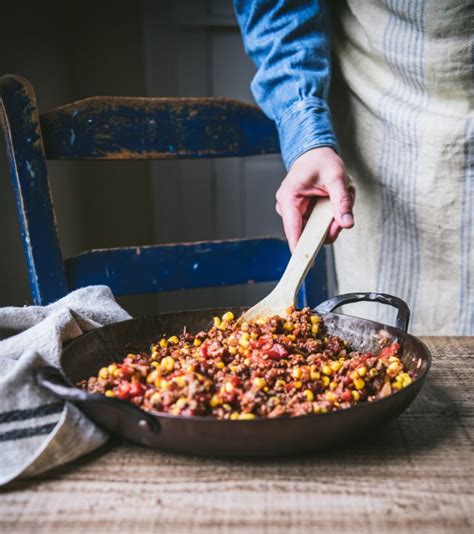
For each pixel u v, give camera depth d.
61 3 2.40
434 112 1.43
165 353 0.94
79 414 0.77
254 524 0.63
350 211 1.14
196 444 0.69
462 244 1.51
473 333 1.56
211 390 0.79
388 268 1.64
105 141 1.34
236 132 1.47
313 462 0.75
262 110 1.49
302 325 1.03
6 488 0.70
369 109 1.55
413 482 0.71
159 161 2.63
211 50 2.55
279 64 1.44
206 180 2.71
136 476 0.72
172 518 0.64
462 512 0.66
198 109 1.43
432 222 1.52
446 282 1.57
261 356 0.89
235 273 1.49
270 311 1.11
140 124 1.37
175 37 2.50
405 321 0.99
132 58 2.54
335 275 1.86
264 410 0.76
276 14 1.47
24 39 2.00
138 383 0.79
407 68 1.44
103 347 0.96
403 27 1.41
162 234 2.73
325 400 0.78
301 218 1.25
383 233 1.62
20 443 0.76
